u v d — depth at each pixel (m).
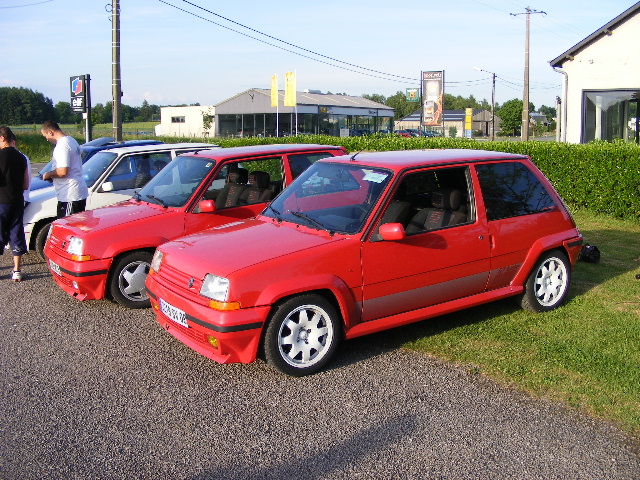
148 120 128.38
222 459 3.62
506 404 4.24
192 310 4.62
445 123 86.00
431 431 3.90
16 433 3.96
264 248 4.81
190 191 6.80
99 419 4.14
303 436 3.87
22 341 5.65
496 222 5.66
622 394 4.32
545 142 13.32
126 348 5.45
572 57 19.44
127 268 6.47
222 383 4.70
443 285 5.38
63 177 7.77
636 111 18.69
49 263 6.81
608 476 3.39
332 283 4.75
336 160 5.88
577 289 6.88
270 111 58.62
